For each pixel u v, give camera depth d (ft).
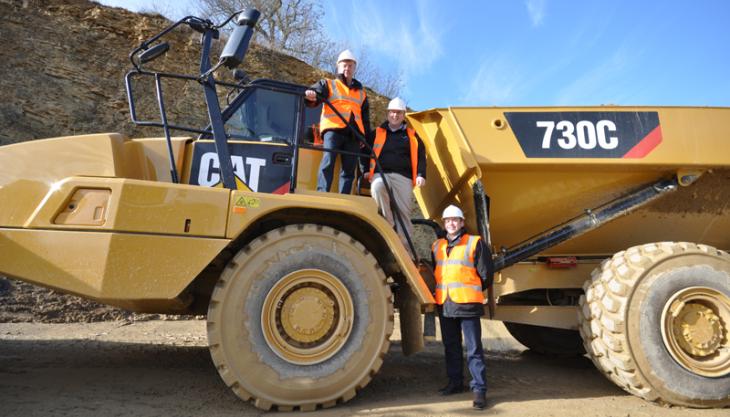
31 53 33.91
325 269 10.95
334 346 10.82
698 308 11.78
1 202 10.00
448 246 12.54
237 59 11.08
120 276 9.80
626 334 11.43
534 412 10.47
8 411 9.41
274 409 10.34
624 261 12.26
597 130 13.64
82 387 11.58
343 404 11.03
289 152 12.46
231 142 12.14
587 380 14.64
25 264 9.72
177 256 10.10
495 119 13.69
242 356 10.18
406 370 15.79
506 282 14.64
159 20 39.68
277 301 10.67
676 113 13.91
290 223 12.15
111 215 9.93
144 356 16.31
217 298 10.28
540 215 14.56
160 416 9.64
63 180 10.23
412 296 12.60
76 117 33.45
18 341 18.45
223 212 10.52
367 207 11.85
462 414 10.27
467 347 11.50
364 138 13.56
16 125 31.14
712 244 15.92
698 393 11.00
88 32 36.78
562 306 14.14
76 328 22.34
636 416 10.41
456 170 13.88
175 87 37.96
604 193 14.26
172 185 10.36
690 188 14.40
